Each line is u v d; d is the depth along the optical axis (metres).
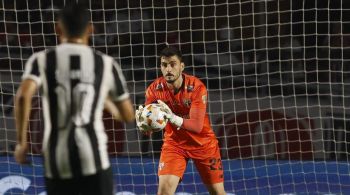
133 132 28.52
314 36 30.62
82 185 13.09
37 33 30.72
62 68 12.63
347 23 30.41
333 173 27.61
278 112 29.03
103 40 30.80
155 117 20.23
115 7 29.88
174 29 30.94
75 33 12.79
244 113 29.05
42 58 12.69
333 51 30.42
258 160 28.31
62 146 12.72
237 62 30.47
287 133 28.77
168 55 20.44
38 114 27.98
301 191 27.44
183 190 27.28
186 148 21.45
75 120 12.69
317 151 28.45
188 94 20.95
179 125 20.41
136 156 28.41
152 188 27.48
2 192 27.05
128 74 30.42
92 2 30.72
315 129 28.70
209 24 30.84
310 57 30.48
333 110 28.95
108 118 28.55
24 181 27.25
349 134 28.78
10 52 30.12
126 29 30.91
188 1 30.88
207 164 21.66
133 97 29.78
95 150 12.84
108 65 12.94
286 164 28.06
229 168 28.03
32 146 27.94
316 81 30.12
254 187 27.61
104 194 13.04
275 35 30.64
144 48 30.80
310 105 29.08
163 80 21.41
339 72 29.62
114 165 28.02
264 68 30.30
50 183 13.14
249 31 30.66
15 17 30.70
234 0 30.73
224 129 28.91
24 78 12.51
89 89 12.67
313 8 30.70
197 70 30.28
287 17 30.66
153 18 30.02
